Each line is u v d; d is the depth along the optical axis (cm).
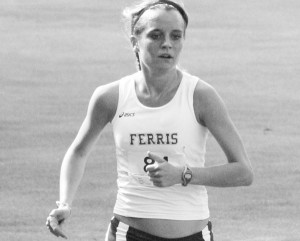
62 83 5078
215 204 2748
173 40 1273
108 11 7756
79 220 2541
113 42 6500
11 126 3922
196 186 1285
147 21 1272
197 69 5550
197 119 1282
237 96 4716
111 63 5750
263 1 8231
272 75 5344
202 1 8225
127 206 1298
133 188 1292
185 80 1289
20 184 2969
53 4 8000
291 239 2355
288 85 5056
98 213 2627
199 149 1293
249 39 6656
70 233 2400
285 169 3206
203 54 6069
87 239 2339
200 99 1277
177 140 1276
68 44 6406
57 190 2911
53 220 1320
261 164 3288
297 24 7256
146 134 1280
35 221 2531
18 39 6562
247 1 8231
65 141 3678
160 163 1207
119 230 1308
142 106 1288
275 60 5850
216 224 2527
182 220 1277
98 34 6806
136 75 1318
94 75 5366
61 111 4312
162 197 1280
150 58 1267
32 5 7931
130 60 5859
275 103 4538
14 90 4819
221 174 1250
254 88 4953
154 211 1279
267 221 2570
